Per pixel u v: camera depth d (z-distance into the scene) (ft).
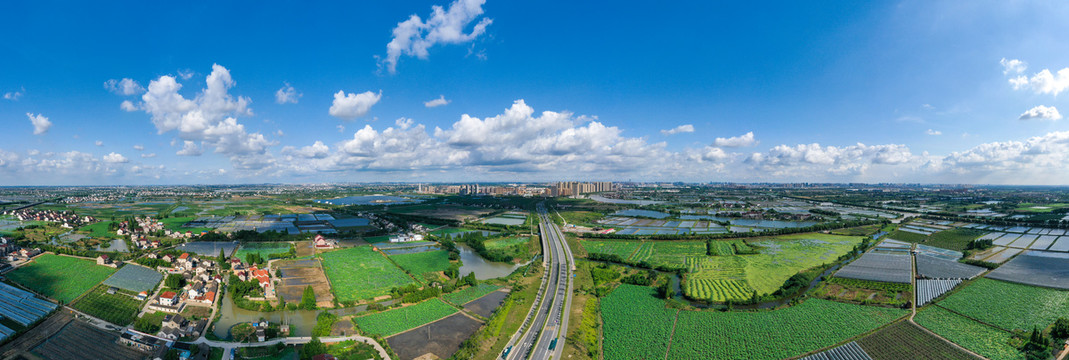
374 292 596.70
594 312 519.60
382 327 465.47
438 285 622.13
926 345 424.87
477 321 487.61
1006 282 623.36
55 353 403.34
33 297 550.36
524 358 399.85
